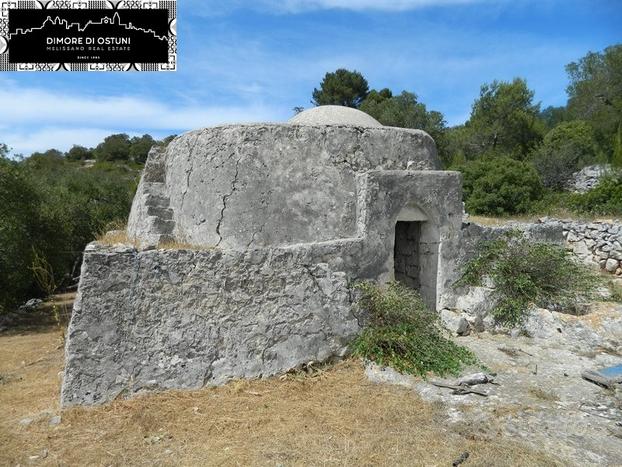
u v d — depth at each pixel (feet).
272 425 15.17
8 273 39.11
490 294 25.07
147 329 17.31
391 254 22.98
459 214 25.40
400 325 20.71
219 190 21.71
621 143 73.56
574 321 23.38
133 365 17.01
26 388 19.90
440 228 24.72
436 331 21.59
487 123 98.37
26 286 41.45
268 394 17.35
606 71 97.14
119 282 17.11
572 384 17.98
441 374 18.83
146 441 14.29
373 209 22.33
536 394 16.99
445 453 13.26
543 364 20.04
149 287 17.49
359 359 19.98
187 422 15.37
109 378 16.67
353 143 23.09
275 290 19.24
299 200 21.79
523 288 25.22
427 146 25.61
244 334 18.48
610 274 39.65
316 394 17.42
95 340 16.66
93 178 83.41
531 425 14.80
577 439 13.96
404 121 90.84
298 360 19.22
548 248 27.30
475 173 66.54
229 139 21.90
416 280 26.61
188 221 22.93
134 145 152.87
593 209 53.11
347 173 22.75
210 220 21.81
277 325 19.02
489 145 98.07
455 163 83.92
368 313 21.22
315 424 15.17
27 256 40.22
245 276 18.79
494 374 18.90
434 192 24.39
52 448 14.05
